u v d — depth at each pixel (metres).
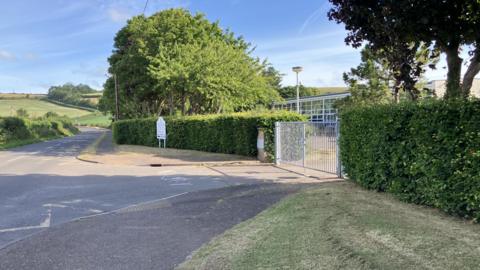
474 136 5.39
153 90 32.28
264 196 8.77
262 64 33.22
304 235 5.29
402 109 7.08
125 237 5.94
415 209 6.47
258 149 17.22
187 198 8.86
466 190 5.55
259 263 4.43
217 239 5.55
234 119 19.31
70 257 5.09
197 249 5.26
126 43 36.66
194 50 27.89
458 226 5.36
